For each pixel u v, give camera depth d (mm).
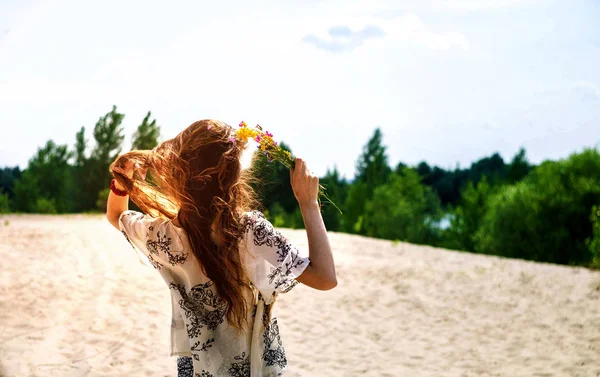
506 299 8320
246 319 1994
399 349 6070
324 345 6113
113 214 2223
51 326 6027
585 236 18312
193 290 2000
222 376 1994
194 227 1917
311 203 1943
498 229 19859
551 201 18594
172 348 2121
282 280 1866
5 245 10445
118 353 5418
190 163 1945
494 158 68688
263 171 2043
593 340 6461
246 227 1911
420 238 33625
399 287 8789
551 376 5340
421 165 70812
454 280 9477
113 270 8820
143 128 27172
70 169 32469
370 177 44125
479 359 5805
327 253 1883
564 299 8414
